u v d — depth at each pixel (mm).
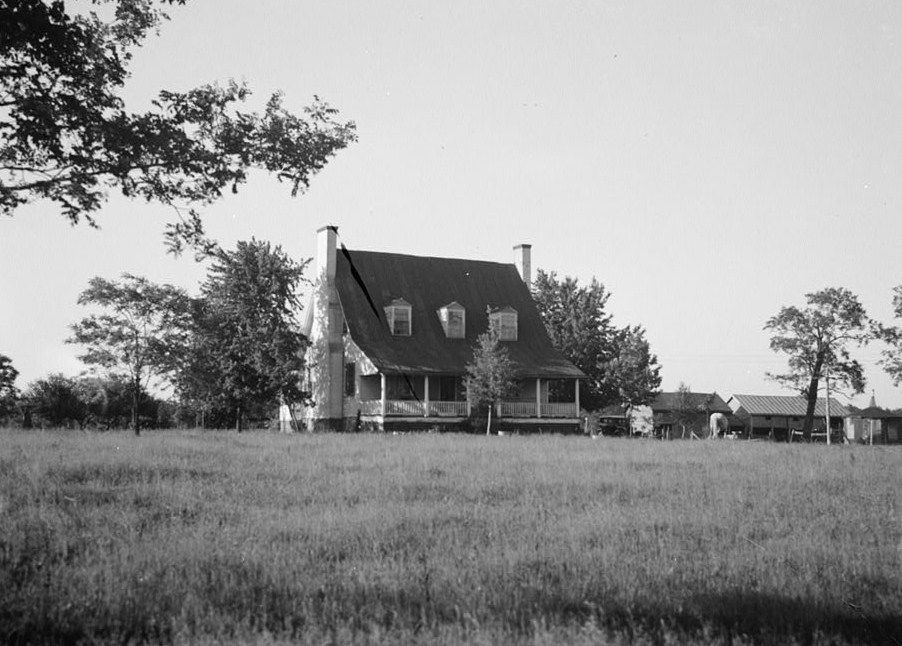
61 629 6754
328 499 14055
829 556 9812
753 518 12438
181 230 12422
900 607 7797
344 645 6273
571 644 6188
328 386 54125
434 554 9570
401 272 57156
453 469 19219
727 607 7637
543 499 14375
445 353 54281
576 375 56000
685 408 77750
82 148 11500
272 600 7707
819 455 26172
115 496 13664
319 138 12578
